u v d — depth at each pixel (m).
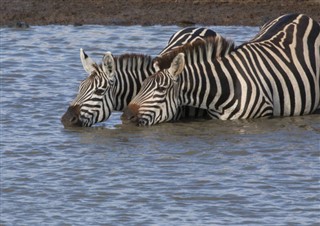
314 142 25.75
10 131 26.81
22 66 33.44
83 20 40.53
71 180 23.22
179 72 26.80
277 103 27.86
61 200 22.06
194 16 40.97
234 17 40.81
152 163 24.19
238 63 27.53
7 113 28.41
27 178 23.38
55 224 20.75
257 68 27.64
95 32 38.53
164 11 41.75
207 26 39.75
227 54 27.64
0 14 41.19
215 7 42.22
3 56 34.69
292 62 28.11
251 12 41.38
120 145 25.45
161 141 25.75
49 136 26.31
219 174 23.45
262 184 22.81
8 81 31.70
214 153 24.88
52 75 32.47
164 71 26.95
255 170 23.73
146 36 37.75
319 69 28.50
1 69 32.97
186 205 21.69
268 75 27.69
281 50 28.20
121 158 24.52
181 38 28.61
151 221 20.83
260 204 21.72
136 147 25.31
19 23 39.50
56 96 30.14
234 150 25.08
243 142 25.69
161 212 21.33
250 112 27.44
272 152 24.97
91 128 26.92
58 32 38.53
